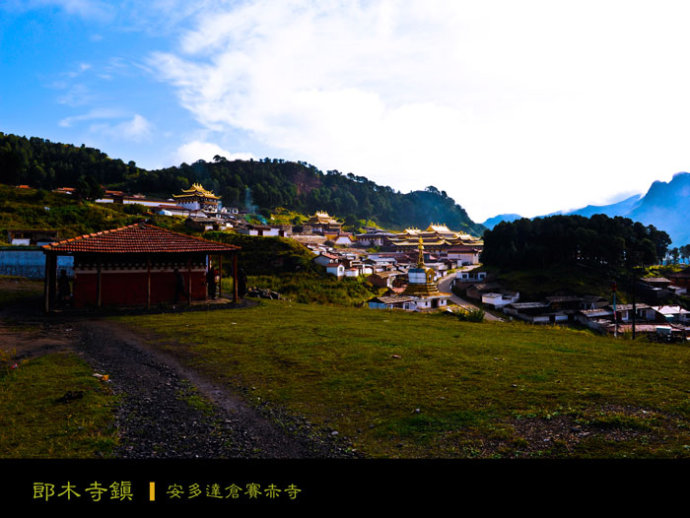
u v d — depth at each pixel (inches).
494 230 4200.3
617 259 3489.2
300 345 572.7
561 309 2898.6
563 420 314.5
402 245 5669.3
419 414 333.7
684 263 5659.5
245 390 404.2
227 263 2797.7
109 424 327.3
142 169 7357.3
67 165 6279.5
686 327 2352.4
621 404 341.1
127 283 983.6
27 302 981.2
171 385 419.2
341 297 2429.9
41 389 395.5
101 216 3152.1
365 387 400.8
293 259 2891.2
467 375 429.4
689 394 362.6
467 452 277.0
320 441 301.6
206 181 7495.1
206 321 780.0
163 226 3427.7
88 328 708.7
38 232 2226.9
